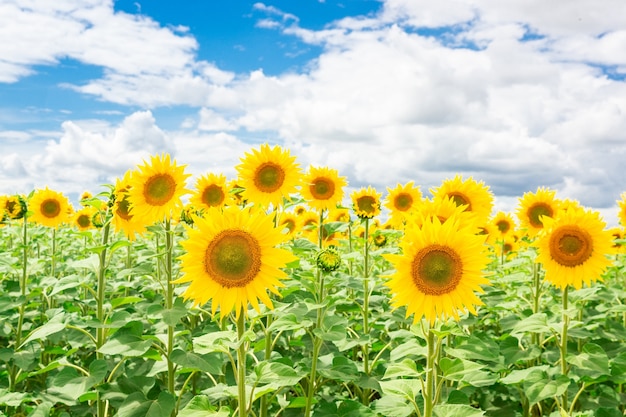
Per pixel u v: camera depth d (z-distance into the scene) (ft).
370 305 6.67
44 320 6.82
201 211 7.00
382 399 4.74
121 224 5.65
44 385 6.50
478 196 6.53
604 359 4.96
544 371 4.83
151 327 6.20
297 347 6.86
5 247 10.16
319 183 8.11
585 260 5.50
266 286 3.89
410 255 4.10
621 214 9.04
